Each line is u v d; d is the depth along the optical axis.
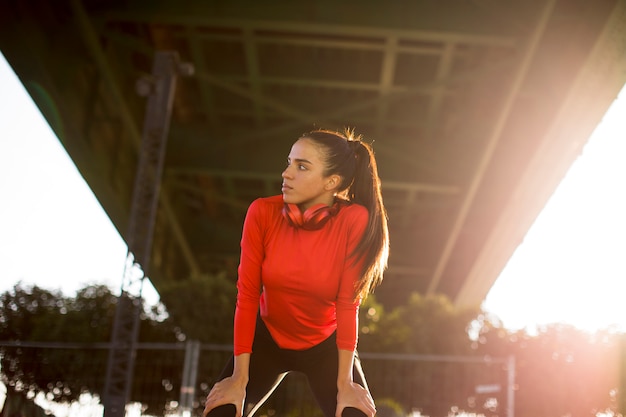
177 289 21.92
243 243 2.05
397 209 32.38
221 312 21.62
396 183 26.64
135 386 17.11
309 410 17.20
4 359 14.97
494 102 23.16
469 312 22.97
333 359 2.12
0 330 20.19
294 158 1.98
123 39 21.52
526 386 20.45
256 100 24.70
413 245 33.25
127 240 16.27
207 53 25.20
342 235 2.00
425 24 20.91
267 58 25.22
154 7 20.91
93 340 19.92
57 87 20.77
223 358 17.95
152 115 17.19
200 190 28.28
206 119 28.36
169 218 30.16
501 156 24.11
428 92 24.81
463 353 22.05
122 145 26.34
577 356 20.19
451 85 24.91
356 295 2.03
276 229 2.01
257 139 27.19
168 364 17.27
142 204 16.66
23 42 19.22
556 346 20.50
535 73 20.55
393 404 16.66
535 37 19.34
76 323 20.12
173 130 27.27
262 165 26.81
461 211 26.98
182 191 31.48
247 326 2.03
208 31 23.45
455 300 33.81
